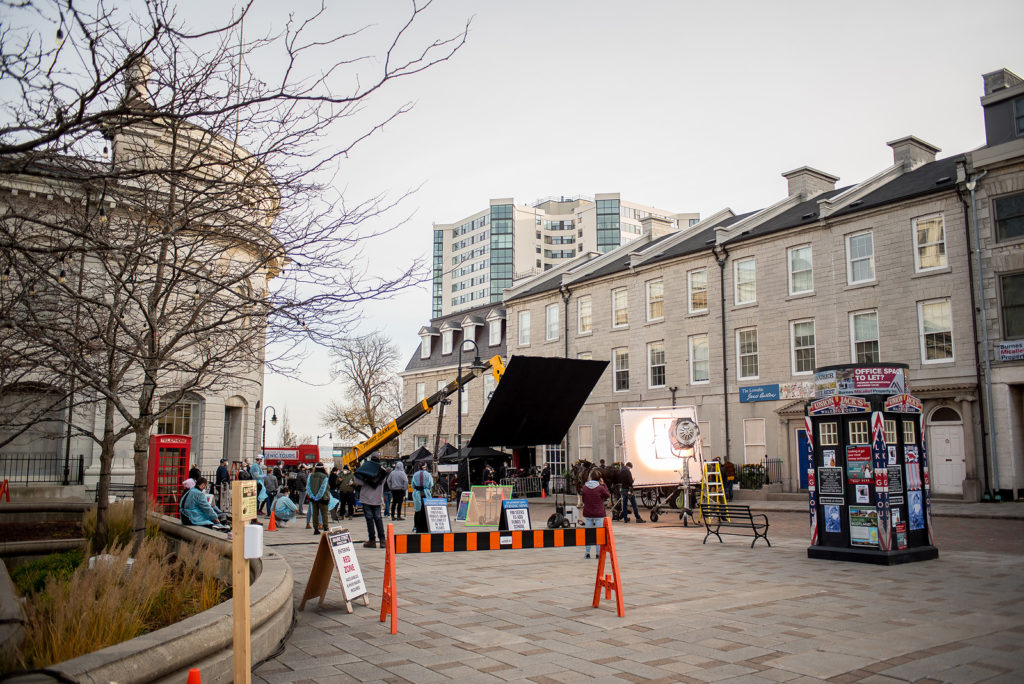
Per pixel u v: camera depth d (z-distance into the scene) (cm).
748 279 3209
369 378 5409
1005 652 684
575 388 2470
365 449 3078
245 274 787
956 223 2517
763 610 879
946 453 2484
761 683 593
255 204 791
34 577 1022
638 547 1548
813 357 2934
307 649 703
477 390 4841
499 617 849
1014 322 2370
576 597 976
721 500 2391
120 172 558
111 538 1227
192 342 1006
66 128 486
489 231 13338
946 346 2527
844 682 597
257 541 478
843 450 1334
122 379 1230
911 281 2623
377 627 799
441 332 5428
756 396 3089
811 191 3431
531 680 604
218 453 2759
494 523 1967
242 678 468
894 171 3052
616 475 2434
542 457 4150
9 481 2266
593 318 3991
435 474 2939
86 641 558
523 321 4503
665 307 3562
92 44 509
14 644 538
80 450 2448
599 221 12988
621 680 602
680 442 2170
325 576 904
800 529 1939
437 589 1044
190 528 1171
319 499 1800
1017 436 2322
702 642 725
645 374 3647
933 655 673
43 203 791
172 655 515
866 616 842
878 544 1270
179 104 634
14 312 848
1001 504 2239
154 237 724
